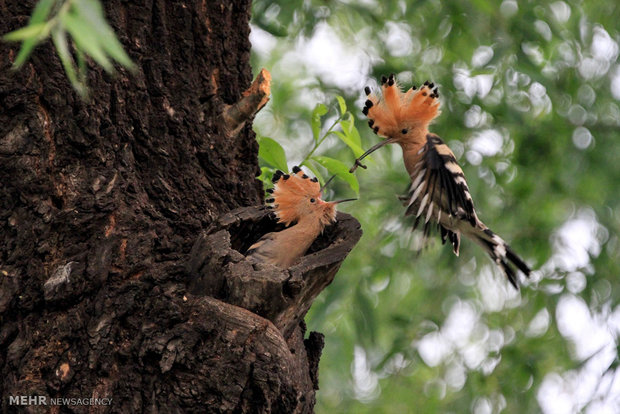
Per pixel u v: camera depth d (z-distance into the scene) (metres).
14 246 5.87
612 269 14.11
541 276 14.45
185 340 5.70
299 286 5.88
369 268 14.51
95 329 5.77
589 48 14.17
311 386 6.99
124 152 6.45
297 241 7.21
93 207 6.05
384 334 16.48
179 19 7.13
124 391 5.67
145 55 6.87
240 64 7.59
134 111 6.62
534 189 14.34
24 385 5.55
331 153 13.99
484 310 15.88
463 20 13.86
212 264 6.04
